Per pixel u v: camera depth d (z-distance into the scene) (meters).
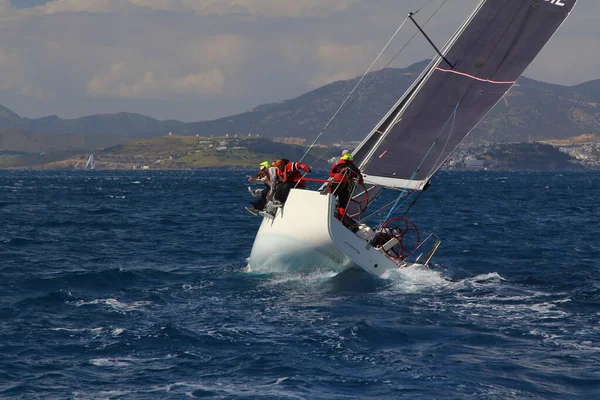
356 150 70.06
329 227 63.78
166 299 61.09
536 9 69.44
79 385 37.81
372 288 64.56
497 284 70.12
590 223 164.38
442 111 69.38
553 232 138.50
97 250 102.19
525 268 83.81
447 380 38.59
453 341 47.00
